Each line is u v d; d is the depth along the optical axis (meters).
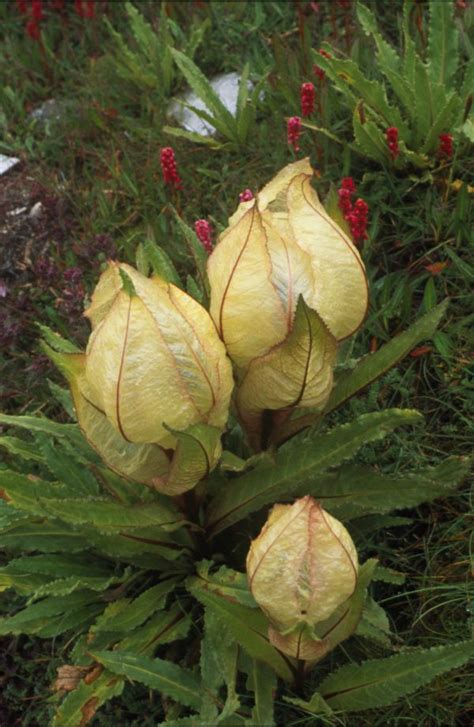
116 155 1.08
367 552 0.77
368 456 0.79
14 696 0.79
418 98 0.93
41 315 0.98
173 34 1.20
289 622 0.60
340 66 0.95
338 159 1.01
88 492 0.75
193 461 0.61
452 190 0.94
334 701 0.66
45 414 0.91
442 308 0.66
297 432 0.67
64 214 1.07
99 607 0.74
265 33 1.17
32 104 1.23
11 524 0.71
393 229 0.94
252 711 0.65
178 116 1.13
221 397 0.60
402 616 0.74
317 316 0.57
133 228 1.04
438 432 0.81
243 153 1.06
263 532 0.58
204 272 0.70
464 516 0.75
